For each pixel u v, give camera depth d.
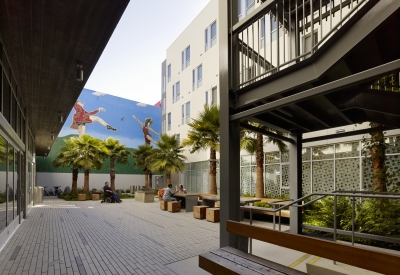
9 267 4.41
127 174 29.83
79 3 4.14
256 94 3.98
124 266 4.41
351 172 8.98
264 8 3.92
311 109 4.63
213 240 6.32
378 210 5.36
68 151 21.31
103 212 11.89
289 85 3.56
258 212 8.80
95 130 30.45
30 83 7.50
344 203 6.19
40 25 4.73
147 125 34.75
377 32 2.93
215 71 18.08
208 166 18.45
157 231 7.46
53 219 9.73
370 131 5.09
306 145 10.40
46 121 12.38
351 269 3.47
